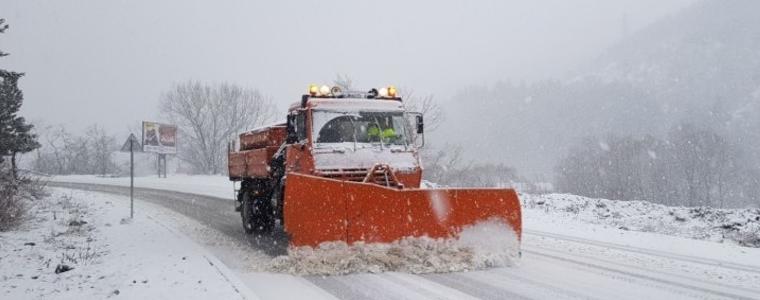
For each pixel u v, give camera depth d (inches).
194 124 1994.3
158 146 659.4
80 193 972.6
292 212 326.3
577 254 349.1
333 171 358.9
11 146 632.4
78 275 298.8
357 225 298.7
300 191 322.0
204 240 426.3
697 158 2098.9
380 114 385.4
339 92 395.9
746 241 465.4
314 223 312.5
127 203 780.0
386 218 296.5
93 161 2436.0
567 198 756.6
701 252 358.9
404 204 296.2
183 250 371.6
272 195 435.2
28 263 342.0
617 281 272.7
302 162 370.9
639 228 540.4
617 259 331.9
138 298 243.0
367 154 370.0
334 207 305.1
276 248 386.3
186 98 2006.6
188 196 926.4
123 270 306.2
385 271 288.8
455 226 303.0
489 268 298.5
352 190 300.5
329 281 272.2
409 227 297.1
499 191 311.4
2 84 650.8
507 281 270.5
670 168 2130.9
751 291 255.6
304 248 311.4
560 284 265.4
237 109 2047.2
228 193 992.2
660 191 2098.9
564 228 485.7
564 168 2352.4
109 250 381.7
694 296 245.8
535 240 412.5
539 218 568.4
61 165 2343.8
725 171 2262.6
